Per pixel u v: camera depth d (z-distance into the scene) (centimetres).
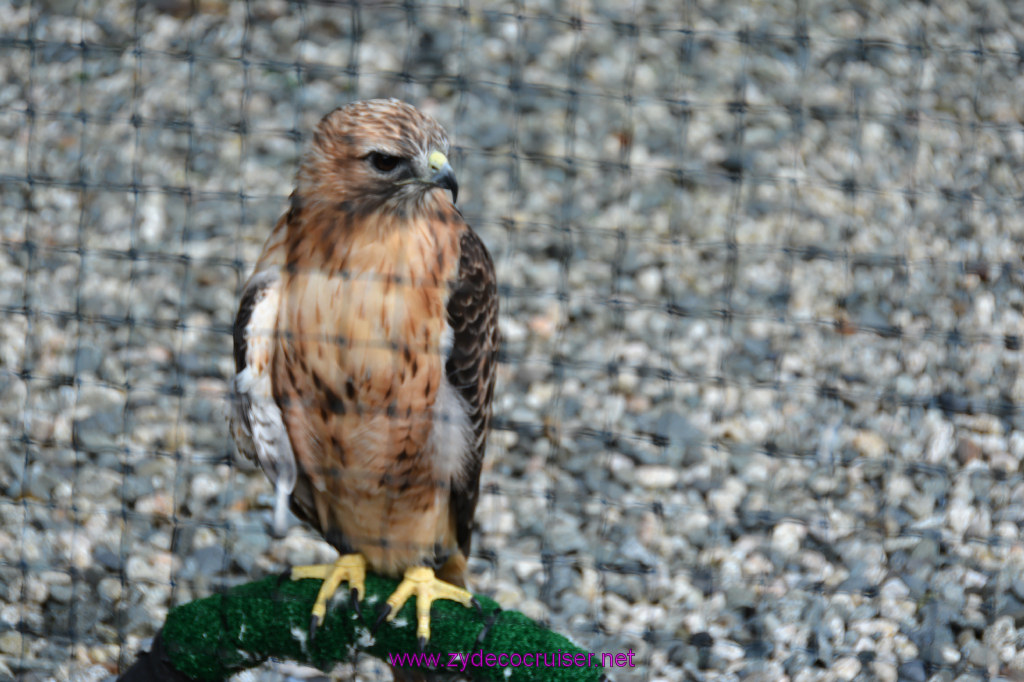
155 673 609
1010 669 893
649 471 1069
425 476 662
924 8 1508
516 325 1214
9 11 1616
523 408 1119
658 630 918
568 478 1058
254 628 621
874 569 980
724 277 1284
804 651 899
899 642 913
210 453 1066
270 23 1566
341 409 628
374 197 598
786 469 1078
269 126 1430
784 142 1434
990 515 1048
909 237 1341
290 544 962
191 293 1252
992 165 1433
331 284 605
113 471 1042
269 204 1334
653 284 1293
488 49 1526
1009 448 1127
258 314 617
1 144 1448
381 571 675
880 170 1416
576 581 952
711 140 1452
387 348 611
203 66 1486
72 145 1434
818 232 1349
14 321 1219
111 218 1332
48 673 839
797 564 985
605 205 1370
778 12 1619
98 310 1230
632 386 1160
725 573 972
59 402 1122
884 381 1188
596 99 1462
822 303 1280
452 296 650
